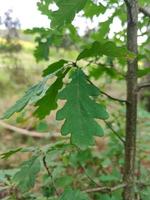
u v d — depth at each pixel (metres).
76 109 0.26
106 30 0.40
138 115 0.58
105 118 0.26
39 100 0.28
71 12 0.26
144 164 0.72
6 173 0.38
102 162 0.51
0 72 1.84
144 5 0.41
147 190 0.36
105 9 0.35
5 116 0.27
